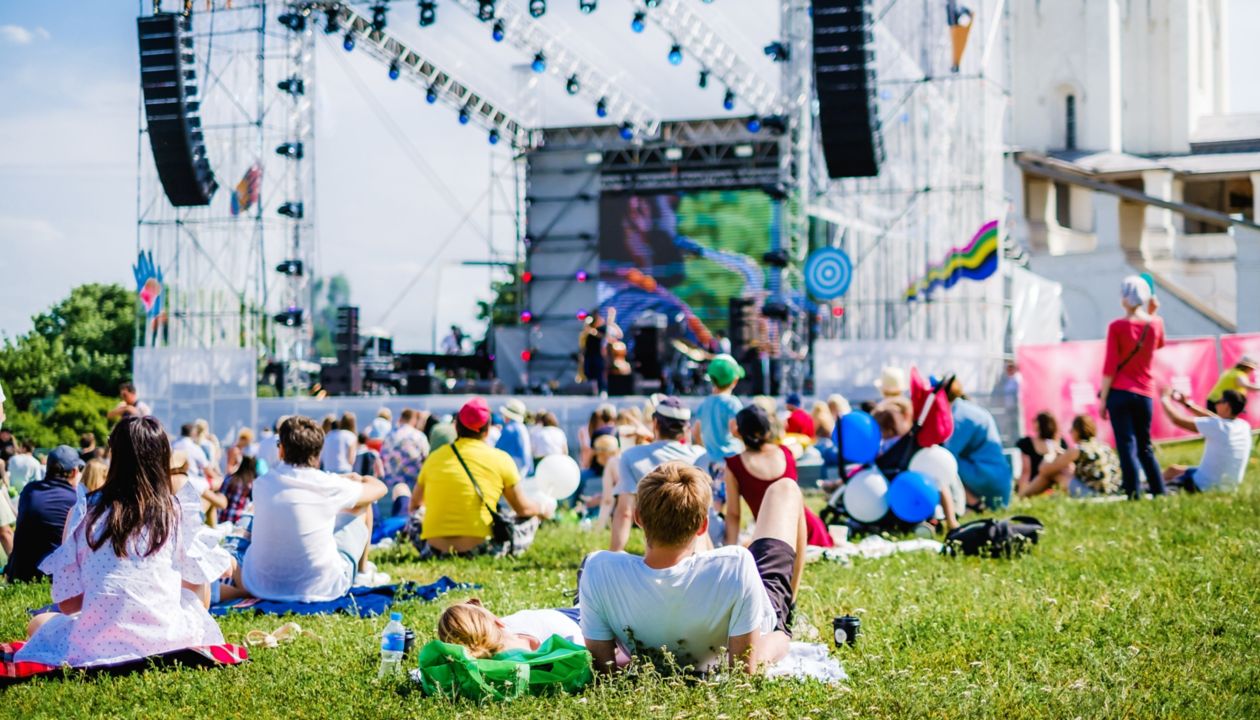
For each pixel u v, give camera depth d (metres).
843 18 17.98
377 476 14.49
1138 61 58.19
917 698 4.89
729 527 8.07
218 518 13.41
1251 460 16.11
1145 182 49.84
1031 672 5.42
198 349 23.09
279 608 7.54
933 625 6.41
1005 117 22.52
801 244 22.88
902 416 11.70
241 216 23.77
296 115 24.64
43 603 7.90
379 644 6.29
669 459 8.58
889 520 10.69
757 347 27.53
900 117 20.62
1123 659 5.40
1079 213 52.25
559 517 13.58
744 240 33.34
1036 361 18.52
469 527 10.04
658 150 34.69
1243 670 5.22
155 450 6.00
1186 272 52.56
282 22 24.47
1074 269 47.97
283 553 7.74
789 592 5.66
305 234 25.17
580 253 35.34
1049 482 13.44
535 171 35.50
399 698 5.20
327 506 7.87
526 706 4.86
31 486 8.99
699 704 4.78
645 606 5.06
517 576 8.80
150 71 21.27
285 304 24.92
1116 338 12.09
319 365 27.42
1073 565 8.23
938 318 20.45
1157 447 18.89
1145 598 6.82
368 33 26.48
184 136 21.44
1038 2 55.78
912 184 20.59
